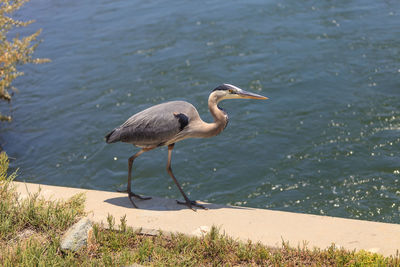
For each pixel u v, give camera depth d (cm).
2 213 567
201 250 514
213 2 2002
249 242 515
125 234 546
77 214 600
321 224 559
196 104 1309
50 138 1232
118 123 1266
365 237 523
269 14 1838
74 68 1575
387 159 1025
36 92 1465
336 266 476
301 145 1109
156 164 1090
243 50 1588
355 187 954
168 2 2056
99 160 1127
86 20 1945
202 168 1064
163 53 1614
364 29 1656
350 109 1225
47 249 515
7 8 1318
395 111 1195
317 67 1442
